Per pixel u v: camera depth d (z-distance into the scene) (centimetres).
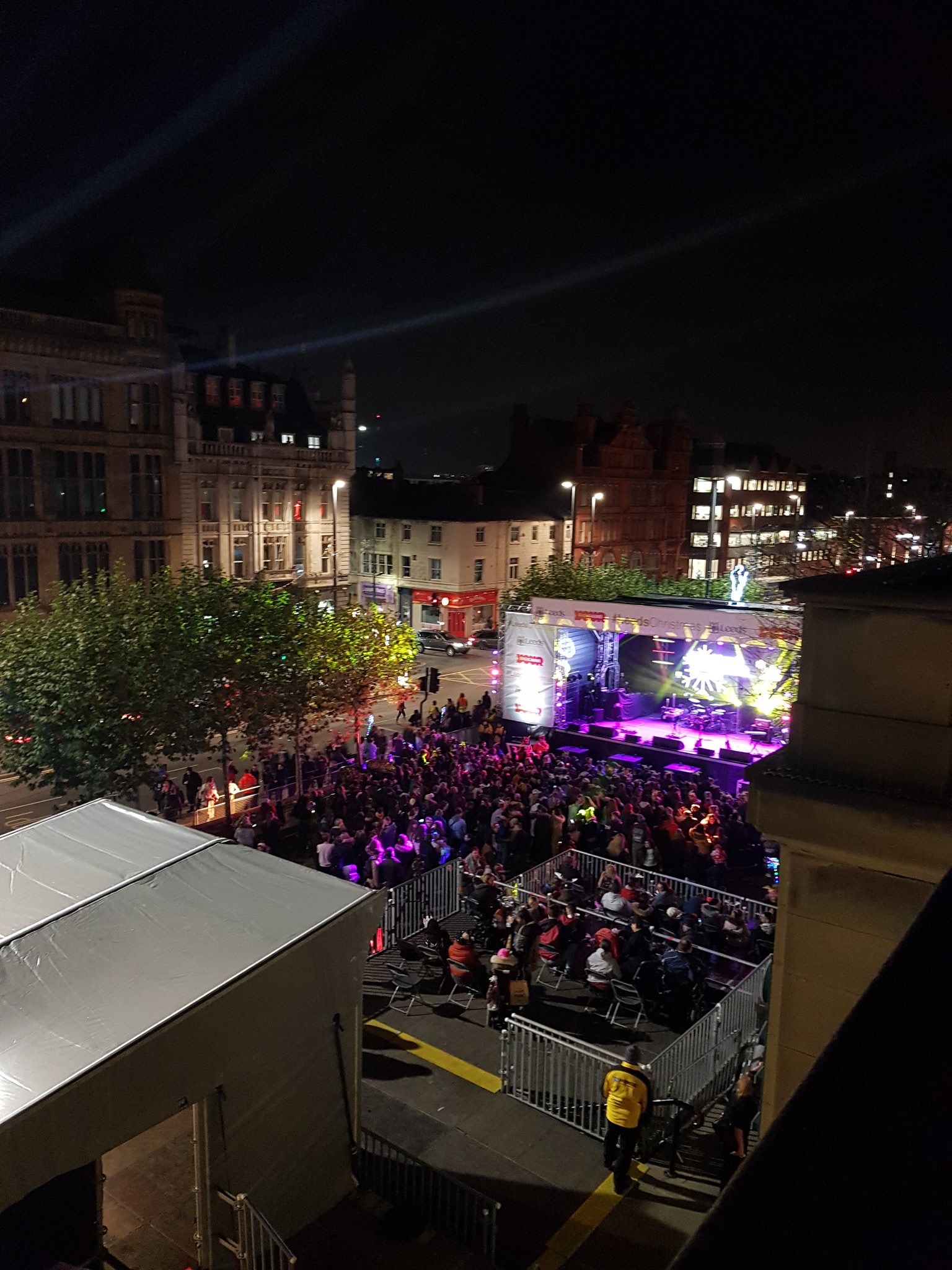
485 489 6525
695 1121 1241
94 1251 923
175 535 4844
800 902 455
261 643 2628
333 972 1023
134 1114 827
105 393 4469
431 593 6303
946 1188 102
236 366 5734
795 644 2761
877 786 427
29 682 2238
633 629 3127
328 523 5875
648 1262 986
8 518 4122
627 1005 1509
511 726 3541
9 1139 739
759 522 9019
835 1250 98
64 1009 862
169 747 2409
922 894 421
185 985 900
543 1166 1129
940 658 405
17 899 1043
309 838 2216
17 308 4150
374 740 3266
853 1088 124
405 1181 1075
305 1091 1009
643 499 7569
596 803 2264
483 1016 1480
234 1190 941
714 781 3002
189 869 1116
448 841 2080
